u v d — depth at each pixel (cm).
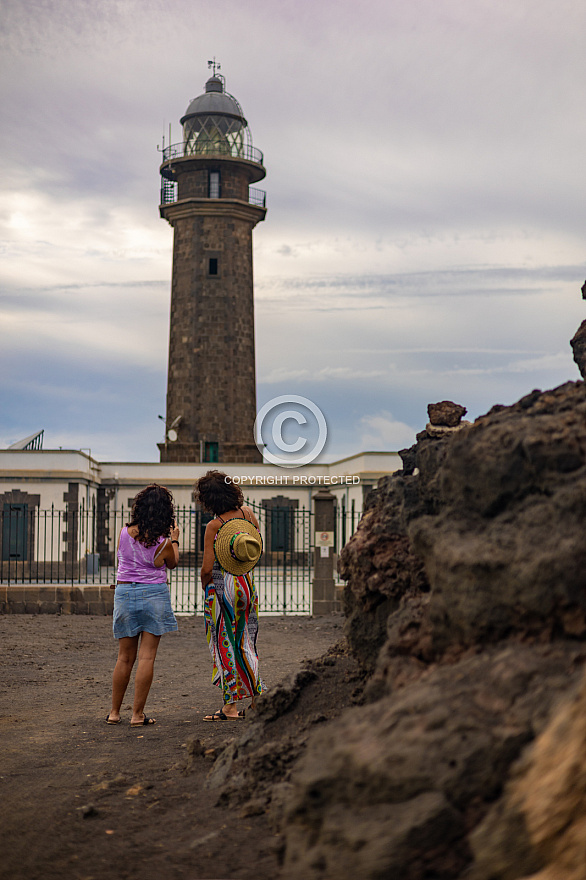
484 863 217
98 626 1389
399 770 238
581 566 259
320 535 1605
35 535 2897
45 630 1323
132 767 468
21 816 371
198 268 3572
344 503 3189
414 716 259
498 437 311
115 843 331
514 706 248
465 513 318
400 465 2953
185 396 3519
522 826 216
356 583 416
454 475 324
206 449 3503
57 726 598
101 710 667
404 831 224
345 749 255
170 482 3334
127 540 616
